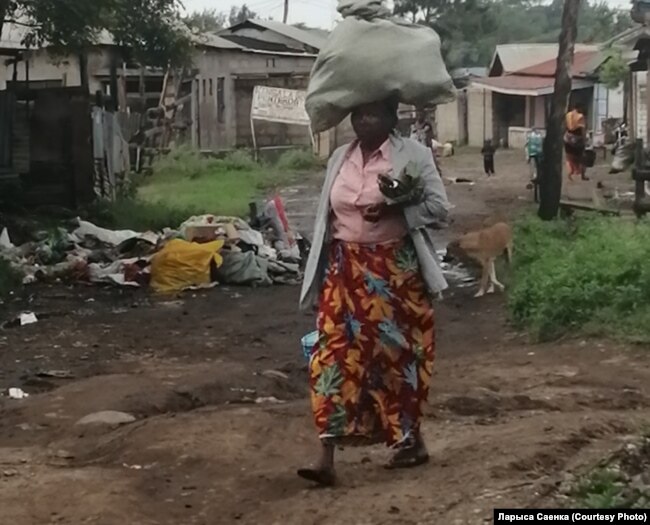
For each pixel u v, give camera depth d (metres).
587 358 9.20
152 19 23.39
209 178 31.22
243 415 7.14
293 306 13.20
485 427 6.68
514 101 48.69
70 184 19.00
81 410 7.82
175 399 8.19
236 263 14.82
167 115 34.19
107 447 6.59
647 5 23.56
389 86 5.38
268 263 15.23
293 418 7.07
